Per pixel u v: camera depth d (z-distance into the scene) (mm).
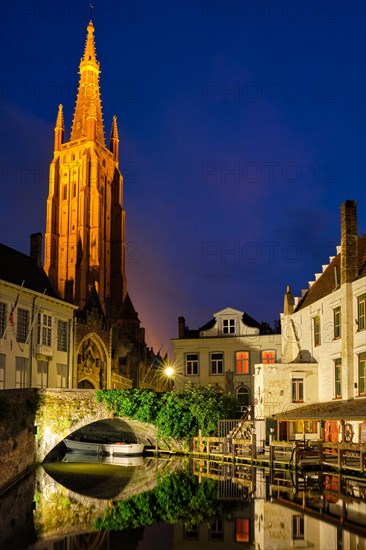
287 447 39500
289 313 50188
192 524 22234
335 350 41531
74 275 127812
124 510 24984
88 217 129250
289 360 49125
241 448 43312
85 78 146375
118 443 53188
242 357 63625
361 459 31375
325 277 48156
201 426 48094
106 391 44125
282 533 20359
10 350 44781
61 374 53281
